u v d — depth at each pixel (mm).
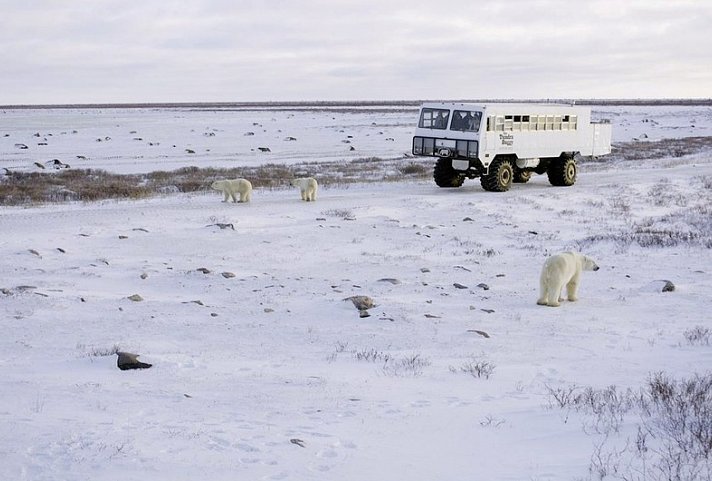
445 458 5980
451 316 12891
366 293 14656
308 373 9297
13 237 20000
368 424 6996
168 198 29922
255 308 13305
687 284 15859
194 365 9609
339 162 47750
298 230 22234
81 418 7027
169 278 15828
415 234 22078
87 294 14047
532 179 38344
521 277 16688
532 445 6281
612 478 5297
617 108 187000
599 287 15672
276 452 6102
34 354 10156
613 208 28016
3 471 5539
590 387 8414
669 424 6598
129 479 5406
